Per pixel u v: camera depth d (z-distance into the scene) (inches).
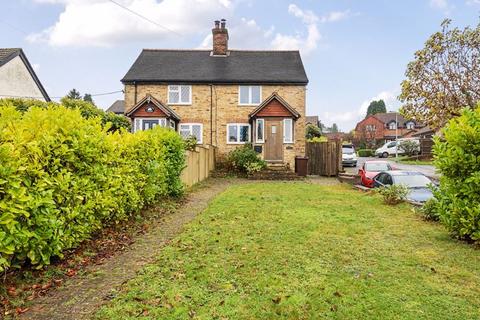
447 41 577.3
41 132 215.9
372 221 350.3
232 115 975.6
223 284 193.2
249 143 938.7
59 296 180.7
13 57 994.1
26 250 184.9
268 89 978.7
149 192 373.7
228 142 974.4
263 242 272.2
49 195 196.5
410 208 413.7
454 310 166.1
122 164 313.9
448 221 284.5
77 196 230.5
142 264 228.5
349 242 275.4
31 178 194.7
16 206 171.3
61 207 216.5
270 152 922.1
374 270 216.1
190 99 975.6
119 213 304.7
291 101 976.9
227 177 861.2
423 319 157.6
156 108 903.7
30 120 221.9
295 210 406.0
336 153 937.5
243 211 396.5
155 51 1095.6
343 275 206.8
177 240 278.5
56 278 201.6
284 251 250.4
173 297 177.3
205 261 229.1
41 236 191.3
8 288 179.3
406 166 1214.3
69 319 157.9
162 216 379.9
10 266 181.6
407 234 301.1
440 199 301.0
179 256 239.6
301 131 970.7
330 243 272.1
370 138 2682.1
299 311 163.6
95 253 246.7
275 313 161.6
